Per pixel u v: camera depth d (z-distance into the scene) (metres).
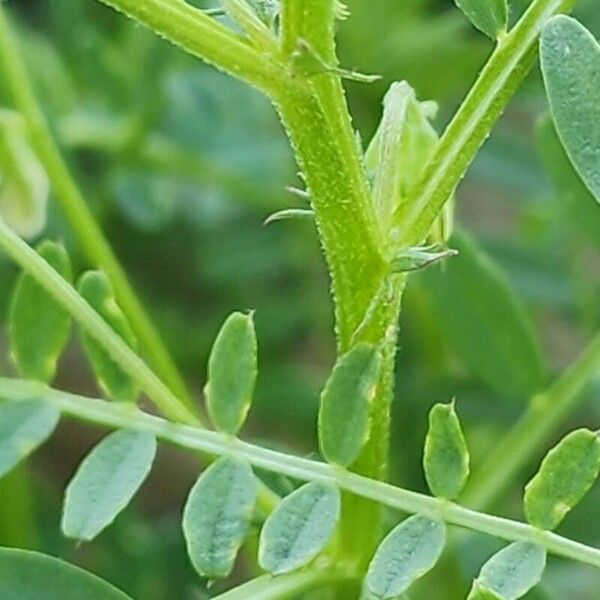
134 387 0.25
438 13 0.44
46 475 0.50
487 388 0.37
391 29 0.41
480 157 0.40
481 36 0.41
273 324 0.46
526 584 0.23
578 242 0.39
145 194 0.44
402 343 0.40
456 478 0.24
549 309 0.40
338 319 0.25
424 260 0.25
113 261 0.32
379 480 0.26
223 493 0.24
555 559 0.35
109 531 0.40
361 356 0.24
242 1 0.24
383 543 0.24
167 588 0.40
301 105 0.24
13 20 0.46
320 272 0.47
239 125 0.44
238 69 0.24
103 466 0.24
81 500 0.24
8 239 0.25
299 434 0.43
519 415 0.37
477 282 0.32
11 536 0.37
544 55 0.23
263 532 0.24
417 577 0.23
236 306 0.47
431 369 0.39
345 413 0.24
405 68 0.41
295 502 0.24
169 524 0.42
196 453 0.28
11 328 0.25
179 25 0.24
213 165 0.43
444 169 0.25
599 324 0.40
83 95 0.43
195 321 0.49
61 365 0.51
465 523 0.24
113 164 0.43
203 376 0.47
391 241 0.25
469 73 0.41
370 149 0.26
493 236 0.40
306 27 0.24
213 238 0.48
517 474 0.34
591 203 0.31
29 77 0.42
